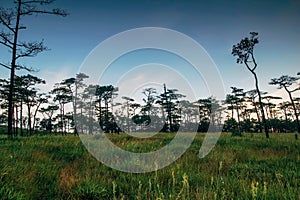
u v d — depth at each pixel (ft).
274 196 13.78
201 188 15.67
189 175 18.81
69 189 15.49
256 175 19.93
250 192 13.97
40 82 135.64
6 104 128.57
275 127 225.15
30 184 15.47
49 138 45.34
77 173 18.86
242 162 26.50
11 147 30.37
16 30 55.98
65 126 158.51
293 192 14.44
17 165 18.94
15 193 12.89
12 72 56.08
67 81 126.00
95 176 17.78
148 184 16.65
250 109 209.46
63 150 30.68
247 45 89.66
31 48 56.49
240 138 56.03
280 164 24.29
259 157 28.73
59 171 20.29
